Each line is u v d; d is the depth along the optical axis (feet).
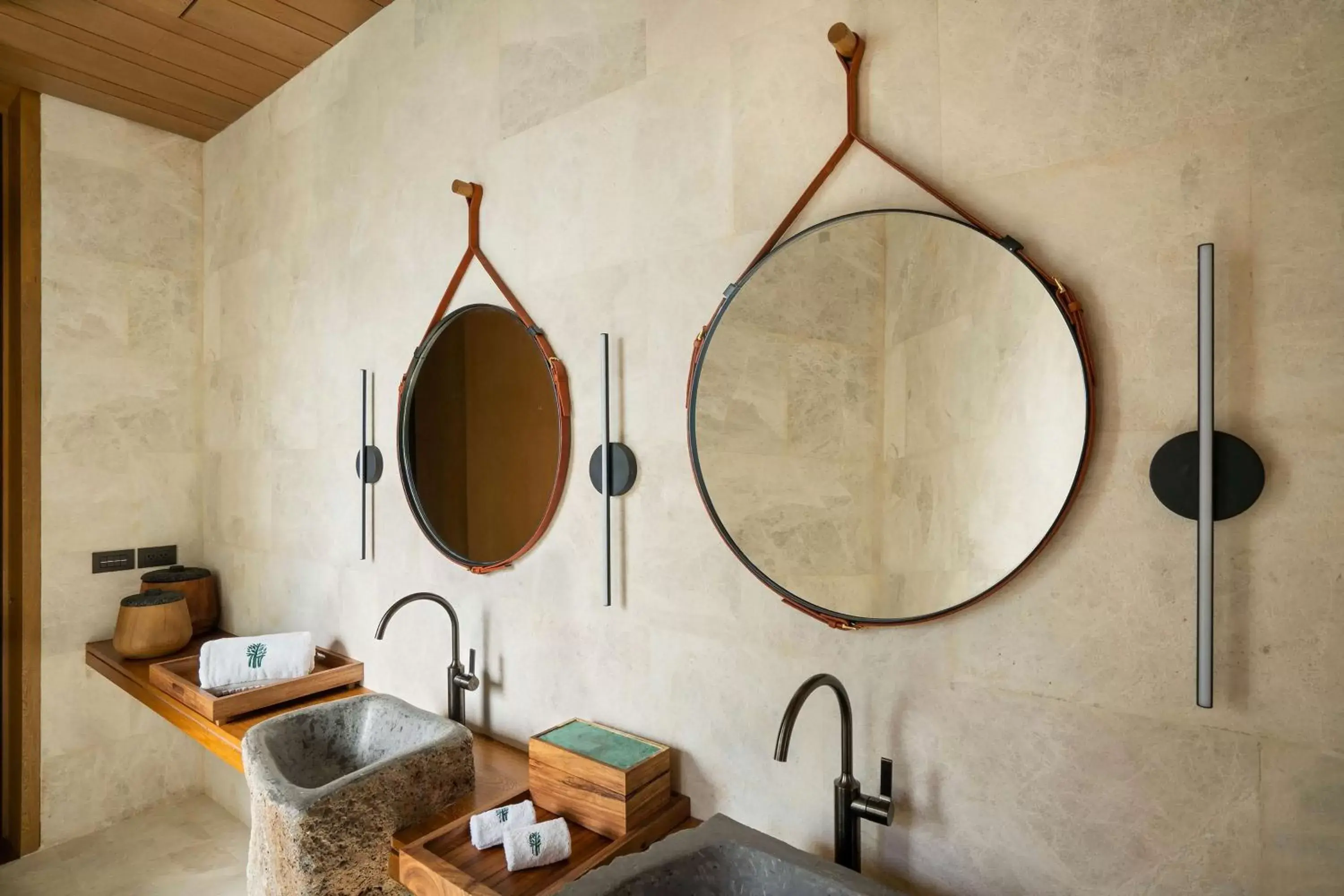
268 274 7.47
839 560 3.55
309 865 3.54
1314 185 2.54
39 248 7.45
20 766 7.36
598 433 4.62
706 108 4.14
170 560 8.32
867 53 3.56
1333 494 2.50
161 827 7.86
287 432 7.16
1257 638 2.63
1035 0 3.11
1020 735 3.13
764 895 3.29
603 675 4.60
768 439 3.77
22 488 7.36
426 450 5.70
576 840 3.80
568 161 4.81
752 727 3.92
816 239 3.63
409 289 5.91
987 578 3.14
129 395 8.05
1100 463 2.94
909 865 3.43
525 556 5.05
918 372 3.34
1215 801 2.71
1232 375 2.68
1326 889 2.52
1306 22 2.56
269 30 6.41
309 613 6.89
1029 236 3.12
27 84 7.25
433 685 5.68
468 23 5.47
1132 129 2.88
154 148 8.23
